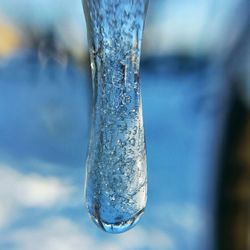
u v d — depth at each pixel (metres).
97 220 0.12
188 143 0.88
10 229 0.62
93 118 0.12
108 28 0.11
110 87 0.12
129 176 0.12
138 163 0.12
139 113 0.12
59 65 0.88
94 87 0.12
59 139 0.94
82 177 0.79
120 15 0.11
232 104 0.30
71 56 0.76
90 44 0.11
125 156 0.12
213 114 0.32
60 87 0.98
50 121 0.99
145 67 0.93
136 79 0.12
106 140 0.12
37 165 0.84
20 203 0.69
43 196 0.72
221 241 0.31
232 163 0.30
